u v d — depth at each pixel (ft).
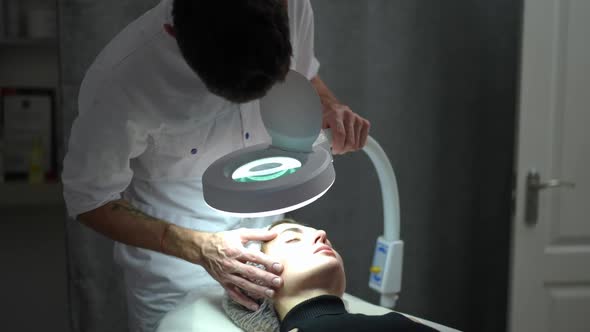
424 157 7.39
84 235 6.26
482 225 7.77
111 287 6.44
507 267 7.97
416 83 7.19
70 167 4.11
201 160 4.63
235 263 3.96
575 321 7.25
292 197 3.19
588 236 7.16
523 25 6.64
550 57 6.73
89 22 5.94
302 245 4.31
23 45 9.34
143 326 5.05
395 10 6.97
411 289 7.72
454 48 7.24
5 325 8.73
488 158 7.61
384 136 7.21
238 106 4.48
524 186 6.89
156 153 4.48
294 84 3.53
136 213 4.32
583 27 6.82
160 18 4.18
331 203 7.20
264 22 3.02
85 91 4.49
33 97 9.42
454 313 7.93
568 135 6.95
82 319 6.41
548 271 7.09
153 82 4.07
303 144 3.55
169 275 4.89
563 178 7.02
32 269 9.65
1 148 9.35
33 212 9.80
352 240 7.34
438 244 7.68
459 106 7.39
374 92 7.07
